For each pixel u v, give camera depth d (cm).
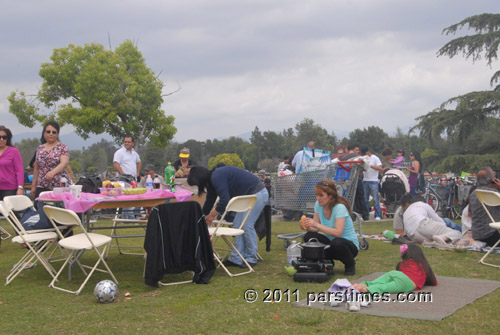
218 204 596
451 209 1264
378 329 358
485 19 2111
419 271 473
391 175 1250
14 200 604
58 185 751
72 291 508
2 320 405
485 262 624
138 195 573
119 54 3341
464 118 2128
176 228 526
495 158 2075
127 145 1084
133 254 714
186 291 502
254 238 629
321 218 574
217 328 373
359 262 635
